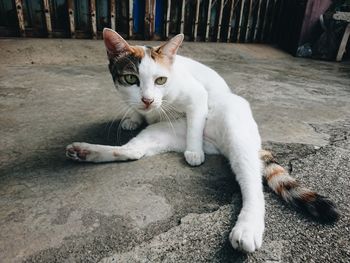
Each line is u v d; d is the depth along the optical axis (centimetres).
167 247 23
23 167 32
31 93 56
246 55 119
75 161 33
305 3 125
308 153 39
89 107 51
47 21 90
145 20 106
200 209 27
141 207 27
